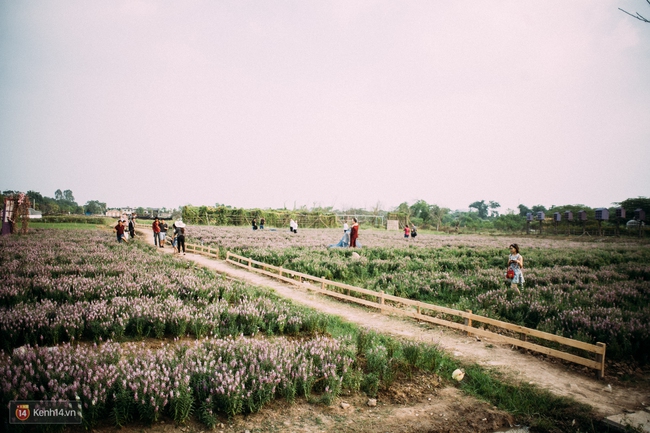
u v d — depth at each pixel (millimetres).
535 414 5012
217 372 4781
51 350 5059
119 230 23438
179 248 21703
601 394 5465
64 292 8719
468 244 30234
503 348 7391
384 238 36188
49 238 23266
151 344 6719
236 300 10250
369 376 5574
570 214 52656
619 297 10461
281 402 4895
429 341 7695
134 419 4262
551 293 10953
